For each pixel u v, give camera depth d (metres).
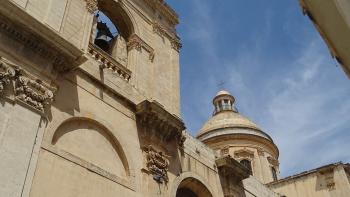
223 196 20.39
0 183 10.35
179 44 23.80
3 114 11.53
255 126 43.50
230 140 41.12
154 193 15.48
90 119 14.67
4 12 12.63
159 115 17.03
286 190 32.59
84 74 15.54
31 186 11.24
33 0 14.96
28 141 11.70
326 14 5.62
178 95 20.95
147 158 16.22
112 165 14.77
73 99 14.42
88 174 13.45
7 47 12.73
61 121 13.41
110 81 16.73
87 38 16.72
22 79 12.57
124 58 19.69
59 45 13.83
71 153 13.37
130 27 20.88
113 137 15.30
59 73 14.32
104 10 20.31
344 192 29.25
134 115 16.92
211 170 20.56
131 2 21.58
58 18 15.58
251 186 23.84
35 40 13.41
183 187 18.73
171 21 24.36
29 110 12.28
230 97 48.94
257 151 40.53
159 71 20.67
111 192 13.88
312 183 31.50
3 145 10.97
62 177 12.48
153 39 21.75
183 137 18.92
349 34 5.50
